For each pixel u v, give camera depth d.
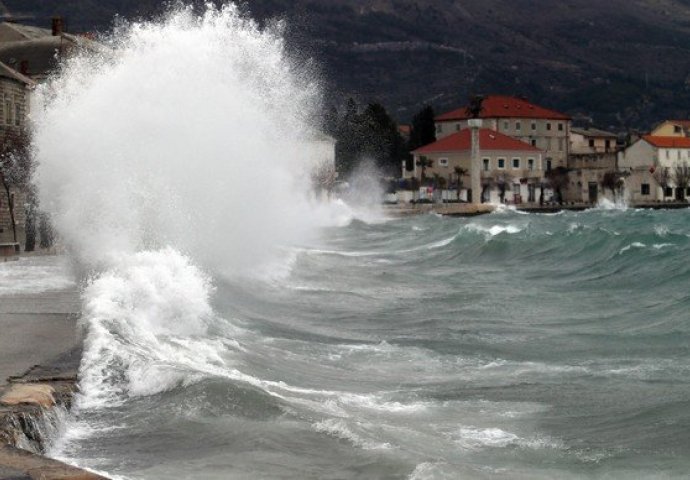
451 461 17.58
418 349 29.52
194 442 17.61
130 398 20.22
